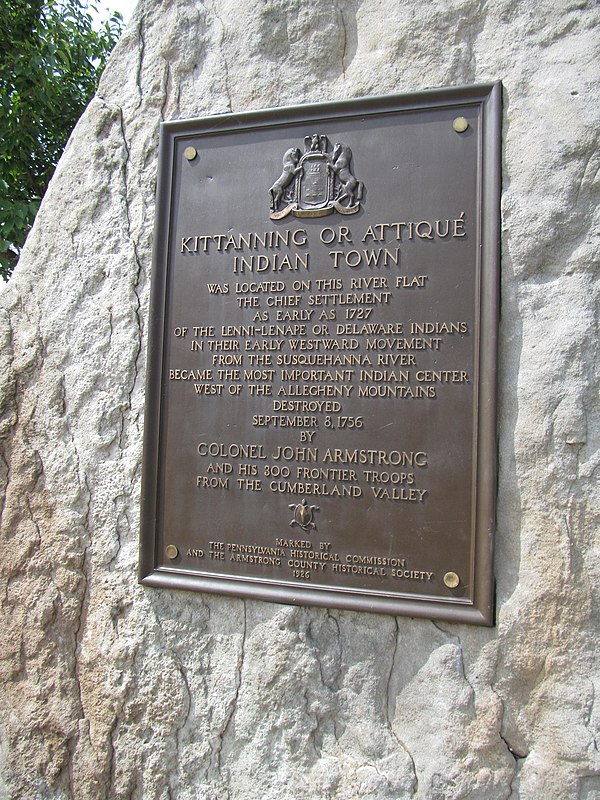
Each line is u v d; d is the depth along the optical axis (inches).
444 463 94.3
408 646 95.5
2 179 291.9
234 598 103.6
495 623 92.0
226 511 103.8
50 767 108.6
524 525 91.7
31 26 298.4
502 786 90.4
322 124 102.9
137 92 115.0
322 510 99.3
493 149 94.7
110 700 106.7
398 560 95.7
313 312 101.3
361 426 98.3
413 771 93.2
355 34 104.8
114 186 114.8
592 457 90.1
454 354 94.7
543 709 90.0
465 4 98.9
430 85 99.4
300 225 102.7
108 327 113.0
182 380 107.2
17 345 117.4
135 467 109.9
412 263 97.1
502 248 94.8
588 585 89.1
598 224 92.1
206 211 107.9
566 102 93.6
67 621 110.8
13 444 116.3
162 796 102.7
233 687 102.0
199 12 112.9
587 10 94.4
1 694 113.2
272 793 98.1
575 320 91.7
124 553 109.3
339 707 97.3
